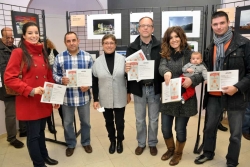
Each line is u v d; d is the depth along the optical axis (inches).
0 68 93.1
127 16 164.1
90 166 85.9
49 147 102.4
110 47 81.9
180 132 80.7
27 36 68.2
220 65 71.1
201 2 126.5
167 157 88.5
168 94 73.8
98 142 107.0
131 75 78.8
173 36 74.2
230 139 76.2
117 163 87.5
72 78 81.7
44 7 174.7
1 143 107.4
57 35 184.1
